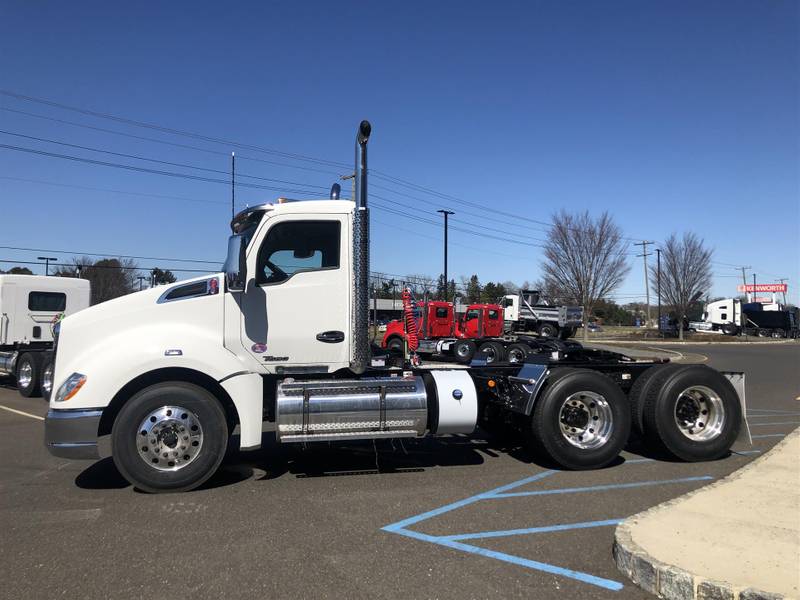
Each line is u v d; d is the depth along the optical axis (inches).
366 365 251.8
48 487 237.0
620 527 171.5
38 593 143.1
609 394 267.3
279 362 248.7
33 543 175.5
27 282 581.6
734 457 291.6
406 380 253.9
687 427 285.0
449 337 1028.5
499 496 223.9
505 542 176.4
